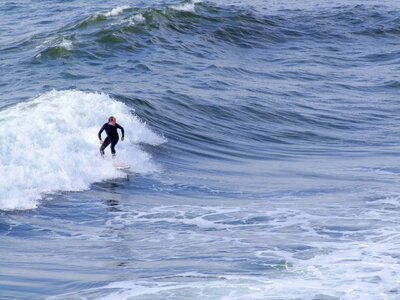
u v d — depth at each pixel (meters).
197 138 105.62
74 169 82.44
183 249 63.19
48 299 52.44
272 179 88.25
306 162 98.44
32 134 84.31
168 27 175.75
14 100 115.00
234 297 52.50
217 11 190.88
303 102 130.38
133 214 73.56
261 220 71.25
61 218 71.62
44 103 94.50
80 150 86.50
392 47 184.38
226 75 145.50
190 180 86.56
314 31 192.50
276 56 171.00
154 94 118.62
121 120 97.94
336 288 53.78
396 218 70.88
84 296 52.91
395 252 61.03
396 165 96.12
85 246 64.44
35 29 177.50
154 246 64.25
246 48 176.38
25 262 59.94
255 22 190.38
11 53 154.50
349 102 133.25
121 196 79.00
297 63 164.75
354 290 53.44
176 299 52.38
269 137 111.62
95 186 81.25
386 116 126.12
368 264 58.31
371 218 70.94
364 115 125.69
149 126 104.00
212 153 100.56
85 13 197.62
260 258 60.06
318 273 56.59
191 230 68.69
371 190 82.19
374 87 145.12
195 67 149.25
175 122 108.75
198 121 112.31
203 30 179.25
